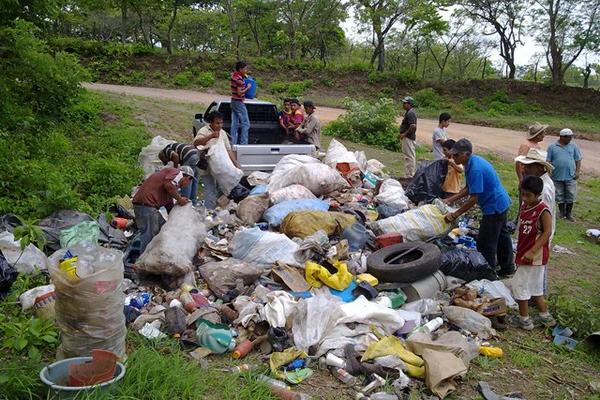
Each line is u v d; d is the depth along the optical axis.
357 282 6.00
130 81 32.38
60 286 3.99
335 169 10.05
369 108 19.22
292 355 4.78
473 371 5.03
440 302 6.15
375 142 18.64
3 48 10.21
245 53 43.53
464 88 36.44
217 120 9.20
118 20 40.59
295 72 37.28
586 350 5.64
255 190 8.97
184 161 8.38
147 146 11.83
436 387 4.54
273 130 12.14
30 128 10.55
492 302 5.99
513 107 33.94
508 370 5.12
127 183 9.66
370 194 9.50
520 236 5.92
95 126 14.44
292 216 7.33
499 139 23.95
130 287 5.92
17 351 4.54
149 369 4.09
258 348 5.05
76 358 3.90
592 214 12.20
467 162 6.84
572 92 35.00
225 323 5.29
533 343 5.71
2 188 7.91
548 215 5.73
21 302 5.37
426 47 46.47
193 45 43.81
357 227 7.31
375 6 40.34
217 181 9.03
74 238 6.57
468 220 9.21
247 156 10.23
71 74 11.48
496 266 7.25
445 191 9.57
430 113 31.78
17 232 5.17
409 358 4.84
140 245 6.68
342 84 36.72
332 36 45.41
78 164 10.38
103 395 3.61
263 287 5.79
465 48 47.28
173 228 6.30
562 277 7.90
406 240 7.35
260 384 4.29
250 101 12.02
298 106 11.88
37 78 10.77
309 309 5.12
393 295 5.96
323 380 4.63
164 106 20.22
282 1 42.22
